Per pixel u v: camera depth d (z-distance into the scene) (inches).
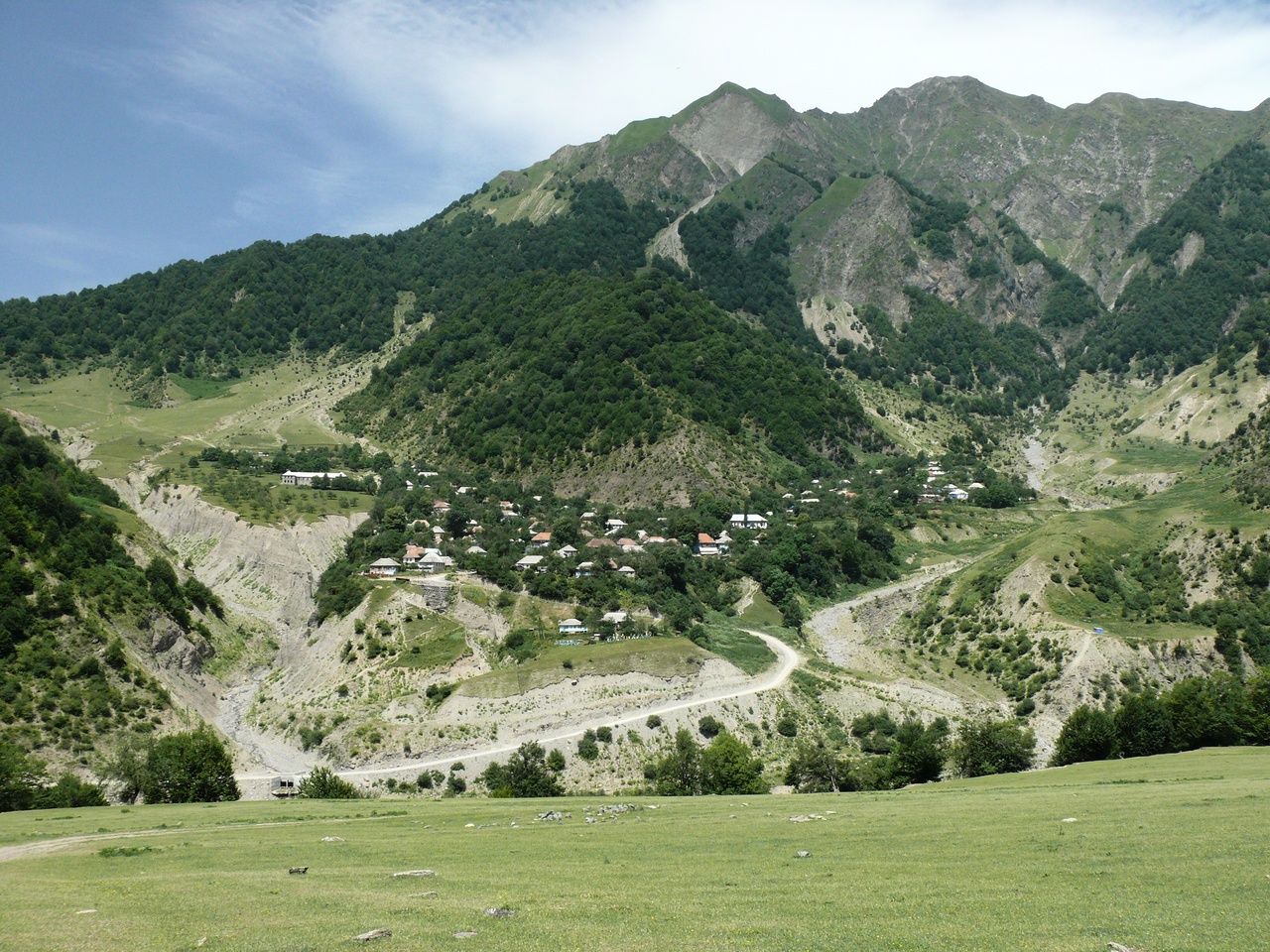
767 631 7126.0
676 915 1454.2
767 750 5182.1
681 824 2475.4
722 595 7800.2
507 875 1815.9
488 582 6988.2
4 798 3570.4
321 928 1417.3
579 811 2925.7
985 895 1508.4
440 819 2817.4
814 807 2790.4
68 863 2101.4
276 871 1929.1
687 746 4298.7
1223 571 6648.6
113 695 4886.8
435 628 6181.1
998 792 2928.2
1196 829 1888.5
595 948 1290.6
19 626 4943.4
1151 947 1223.5
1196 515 7568.9
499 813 2950.3
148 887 1771.7
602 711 5295.3
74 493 7150.6
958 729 5354.3
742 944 1298.0
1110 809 2234.3
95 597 5570.9
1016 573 7066.9
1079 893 1487.5
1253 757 3373.5
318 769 4279.0
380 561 7298.2
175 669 5757.9
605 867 1879.9
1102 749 4023.1
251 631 7003.0
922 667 6574.8
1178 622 6358.3
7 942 1384.1
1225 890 1453.0
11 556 5349.4
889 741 5280.5
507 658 5999.0
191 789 3868.1
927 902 1482.5
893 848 1962.4
